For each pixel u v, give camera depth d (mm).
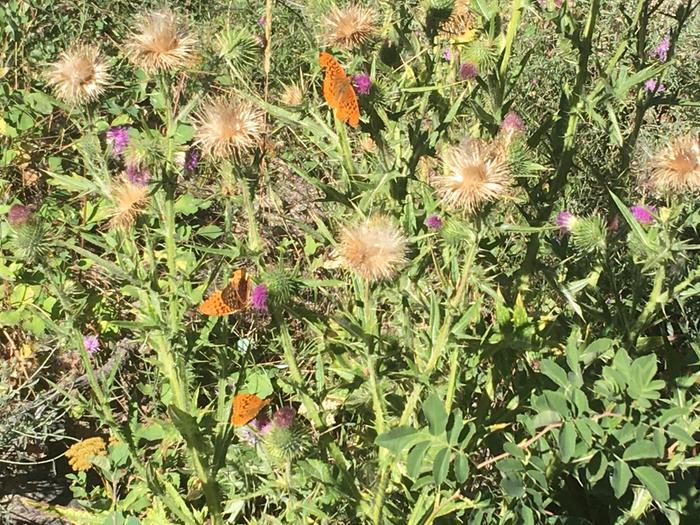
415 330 799
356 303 752
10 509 930
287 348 726
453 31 881
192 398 837
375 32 811
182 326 737
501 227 630
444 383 748
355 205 731
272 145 880
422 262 730
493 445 771
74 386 1012
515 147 721
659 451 642
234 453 850
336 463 732
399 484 750
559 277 917
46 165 1250
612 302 908
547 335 806
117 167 1077
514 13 765
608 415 655
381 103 760
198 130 709
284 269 714
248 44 871
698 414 779
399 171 766
